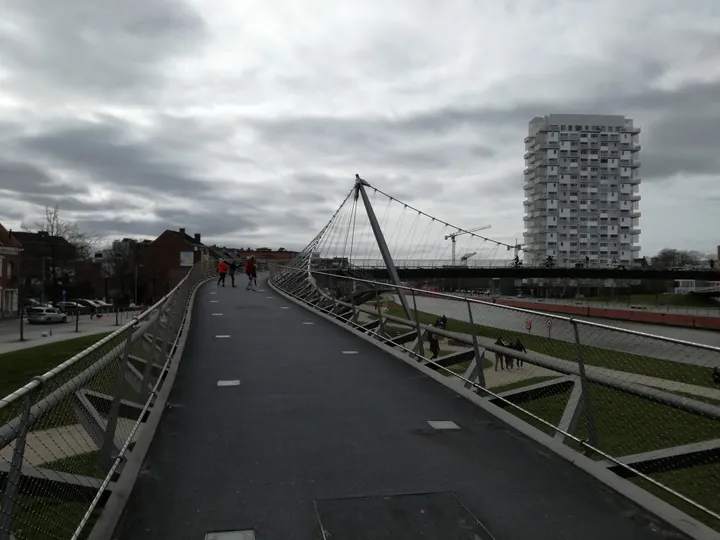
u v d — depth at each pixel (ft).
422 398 24.00
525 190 530.27
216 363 31.19
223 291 90.89
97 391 13.74
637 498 14.21
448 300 27.94
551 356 19.40
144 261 282.77
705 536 12.46
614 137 495.82
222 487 14.94
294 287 79.92
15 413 9.75
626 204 497.46
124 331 16.17
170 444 18.17
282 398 23.86
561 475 15.93
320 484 15.19
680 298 284.00
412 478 15.64
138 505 13.89
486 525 13.05
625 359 15.70
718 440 15.02
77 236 251.39
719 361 13.19
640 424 16.72
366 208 147.54
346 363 31.35
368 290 42.06
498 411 21.44
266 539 12.34
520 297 306.55
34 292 249.34
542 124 510.17
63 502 11.66
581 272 239.30
